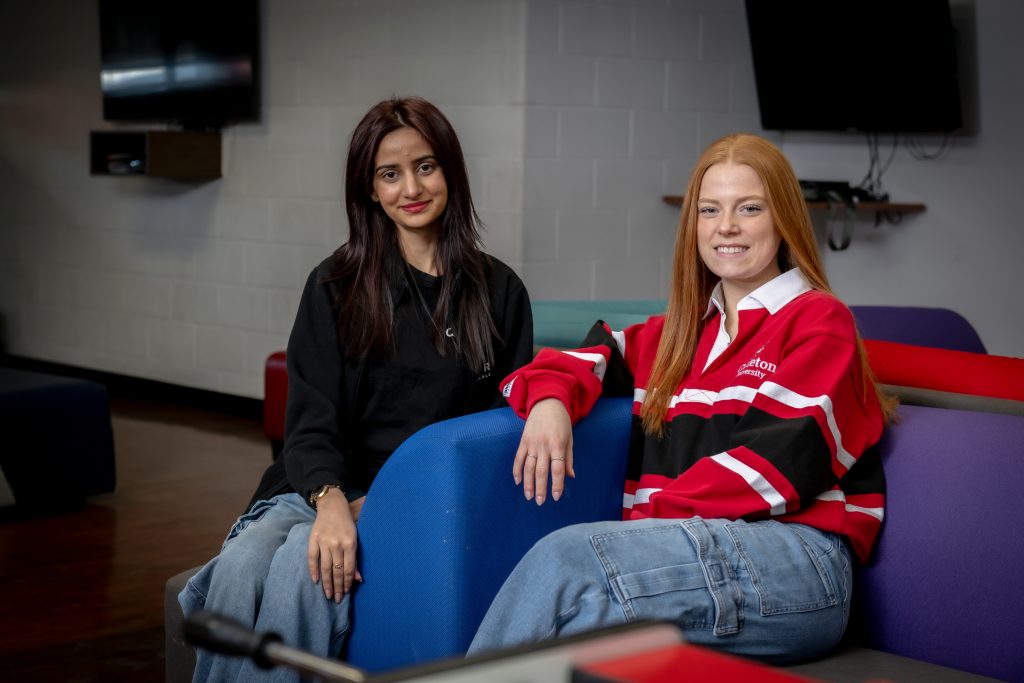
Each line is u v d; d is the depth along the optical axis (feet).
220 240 19.76
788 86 16.76
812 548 5.55
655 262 17.03
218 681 5.88
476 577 5.57
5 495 12.92
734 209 6.17
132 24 20.22
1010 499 5.45
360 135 6.68
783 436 5.62
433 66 16.38
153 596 10.55
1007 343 15.80
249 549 6.00
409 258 6.90
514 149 15.52
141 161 19.67
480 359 6.84
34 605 10.27
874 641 5.81
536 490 5.73
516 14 15.33
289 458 6.39
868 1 15.75
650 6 16.46
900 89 15.78
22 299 23.97
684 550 5.32
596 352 6.53
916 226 16.65
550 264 15.88
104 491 13.87
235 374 19.79
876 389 6.02
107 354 22.24
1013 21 15.42
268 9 18.54
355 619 5.90
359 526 5.88
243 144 19.20
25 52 23.25
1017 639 5.26
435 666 2.45
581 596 5.12
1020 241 15.57
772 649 5.39
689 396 6.23
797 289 6.20
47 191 23.09
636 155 16.58
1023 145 15.43
